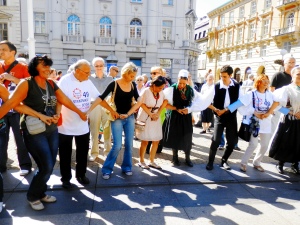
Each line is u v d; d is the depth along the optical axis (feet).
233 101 14.24
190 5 91.09
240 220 9.76
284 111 13.79
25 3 74.33
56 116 9.97
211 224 9.46
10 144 19.47
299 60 86.79
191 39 91.15
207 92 14.40
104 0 79.82
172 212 10.23
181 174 13.94
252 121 13.96
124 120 13.00
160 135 14.29
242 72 116.78
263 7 102.68
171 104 14.52
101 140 21.39
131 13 81.82
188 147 14.96
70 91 11.43
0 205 9.84
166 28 85.20
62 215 9.82
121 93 12.53
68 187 11.88
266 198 11.62
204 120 24.91
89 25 79.36
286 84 16.24
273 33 96.37
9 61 12.30
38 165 9.98
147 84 20.47
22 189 11.58
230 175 13.99
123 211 10.20
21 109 9.37
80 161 12.14
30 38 32.96
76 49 79.71
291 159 13.80
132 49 82.23
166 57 85.30
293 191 12.42
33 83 9.48
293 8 88.28
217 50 135.23
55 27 77.15
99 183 12.46
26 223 9.25
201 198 11.47
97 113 15.31
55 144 10.30
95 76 16.89
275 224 9.53
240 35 118.42
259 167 14.92
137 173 13.93
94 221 9.47
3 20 73.05
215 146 14.52
